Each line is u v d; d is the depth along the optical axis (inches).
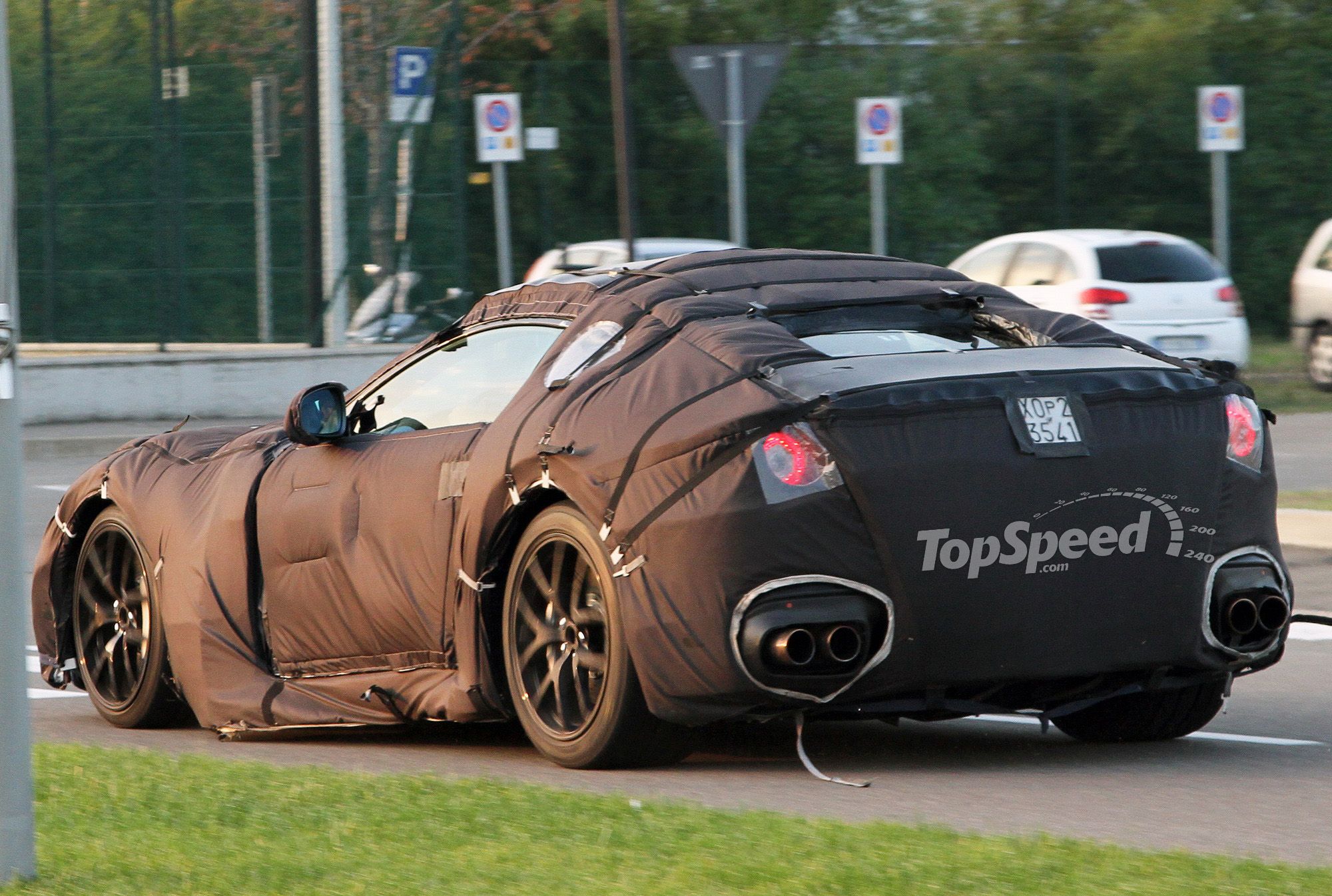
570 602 496.7
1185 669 498.3
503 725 603.2
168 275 1957.4
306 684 580.1
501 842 387.2
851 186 2815.0
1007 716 572.4
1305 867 365.4
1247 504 494.3
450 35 1961.1
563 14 2999.5
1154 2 2974.9
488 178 2714.1
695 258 545.6
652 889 342.6
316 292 1929.1
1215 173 2169.0
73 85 1968.5
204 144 1945.1
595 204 2738.7
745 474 456.4
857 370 472.7
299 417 565.6
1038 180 2849.4
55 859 381.1
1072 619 474.0
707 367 480.7
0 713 365.1
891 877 347.6
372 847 384.8
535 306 548.4
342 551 561.9
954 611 462.6
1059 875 349.7
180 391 1850.4
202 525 609.3
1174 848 390.3
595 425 487.8
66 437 1676.9
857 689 465.4
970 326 530.6
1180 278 1825.8
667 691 468.8
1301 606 871.7
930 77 2847.0
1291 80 2844.5
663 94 2741.1
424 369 573.6
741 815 410.9
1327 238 2080.5
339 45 1931.6
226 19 1934.1
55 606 658.8
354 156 1950.1
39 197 1987.0
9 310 368.5
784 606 453.7
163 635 616.4
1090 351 503.5
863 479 453.1
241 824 413.7
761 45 1247.5
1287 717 609.9
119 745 599.5
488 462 513.3
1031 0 3250.5
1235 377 511.2
